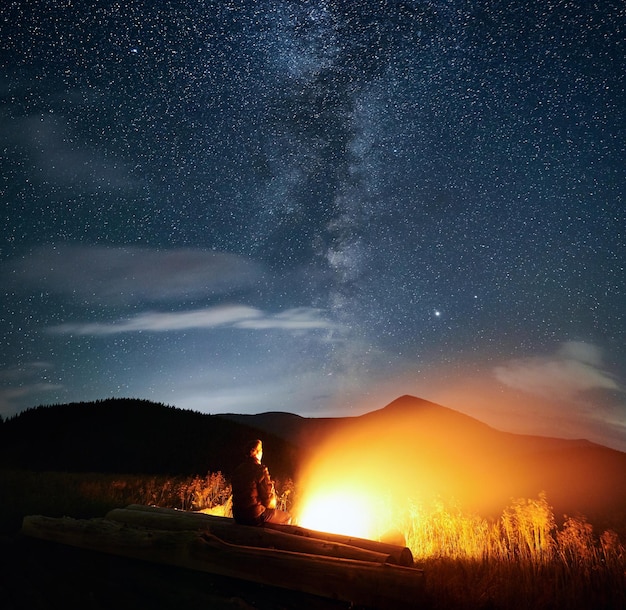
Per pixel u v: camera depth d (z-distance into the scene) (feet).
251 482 25.45
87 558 24.23
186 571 22.88
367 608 19.61
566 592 21.40
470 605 19.93
